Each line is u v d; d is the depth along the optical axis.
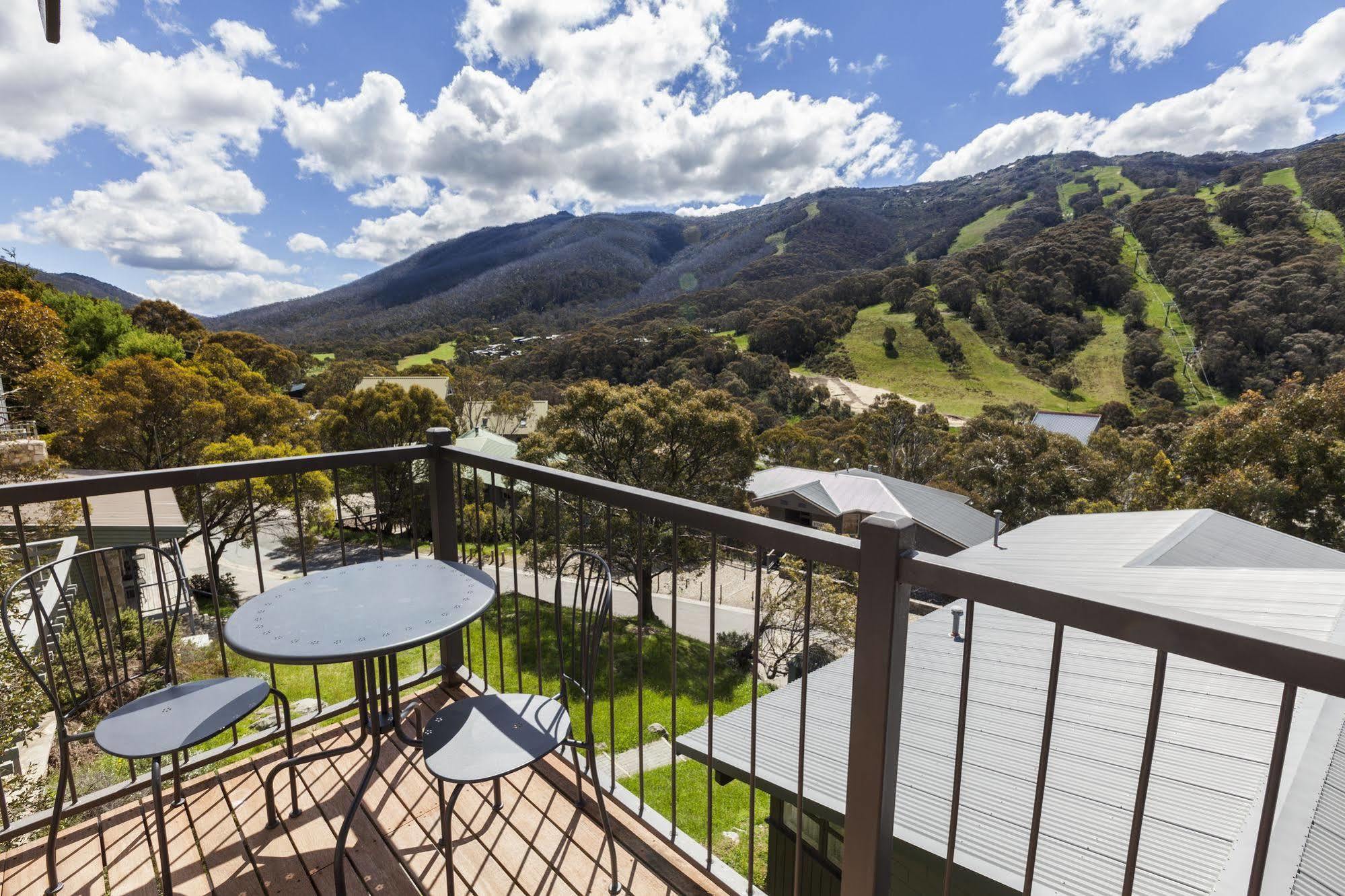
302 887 1.69
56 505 10.28
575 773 2.16
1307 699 3.73
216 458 18.62
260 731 2.47
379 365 59.12
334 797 2.04
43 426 20.11
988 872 2.67
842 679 4.73
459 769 1.42
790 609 13.09
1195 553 9.88
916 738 3.81
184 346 47.84
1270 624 5.50
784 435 40.62
